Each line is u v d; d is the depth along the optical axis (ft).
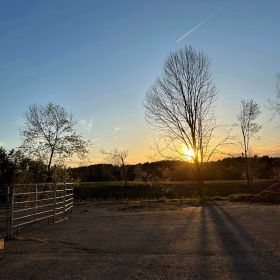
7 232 39.93
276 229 41.68
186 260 27.48
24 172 113.80
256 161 168.66
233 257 28.07
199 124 109.19
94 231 45.21
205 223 49.42
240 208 70.64
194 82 109.40
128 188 155.74
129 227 47.85
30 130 119.44
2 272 25.59
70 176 120.06
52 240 38.88
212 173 192.54
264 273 23.29
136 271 24.77
